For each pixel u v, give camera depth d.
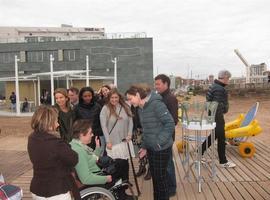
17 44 53.50
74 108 5.78
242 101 33.19
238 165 7.15
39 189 3.22
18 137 12.26
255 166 7.07
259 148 8.91
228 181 6.09
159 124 4.10
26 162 8.01
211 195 5.40
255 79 66.88
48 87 31.28
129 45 51.50
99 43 51.94
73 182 3.40
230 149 8.66
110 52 51.81
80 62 52.31
